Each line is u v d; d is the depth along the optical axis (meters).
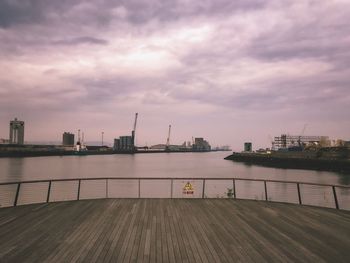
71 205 14.38
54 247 8.46
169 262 7.50
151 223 11.10
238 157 197.88
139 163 161.12
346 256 8.05
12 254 7.91
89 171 103.50
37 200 32.56
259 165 144.50
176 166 134.38
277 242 9.12
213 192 37.38
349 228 10.72
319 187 48.12
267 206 14.48
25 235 9.55
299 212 13.27
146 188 42.16
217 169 115.69
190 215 12.45
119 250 8.26
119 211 13.09
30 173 97.31
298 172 104.75
